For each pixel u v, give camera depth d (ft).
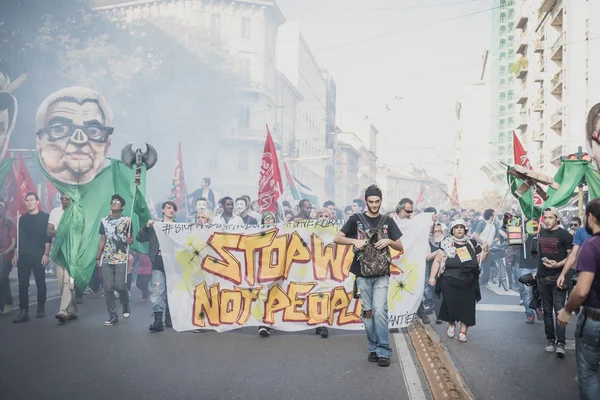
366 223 23.16
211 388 19.25
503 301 43.37
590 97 113.39
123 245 31.45
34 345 25.98
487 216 52.13
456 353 25.45
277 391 18.98
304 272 30.04
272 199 40.06
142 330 29.99
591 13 113.50
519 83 185.68
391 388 19.43
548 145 137.90
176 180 60.54
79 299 40.09
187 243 30.32
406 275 30.12
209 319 29.96
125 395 18.40
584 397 14.33
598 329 14.01
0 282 34.99
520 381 20.77
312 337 28.91
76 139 38.60
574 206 66.80
